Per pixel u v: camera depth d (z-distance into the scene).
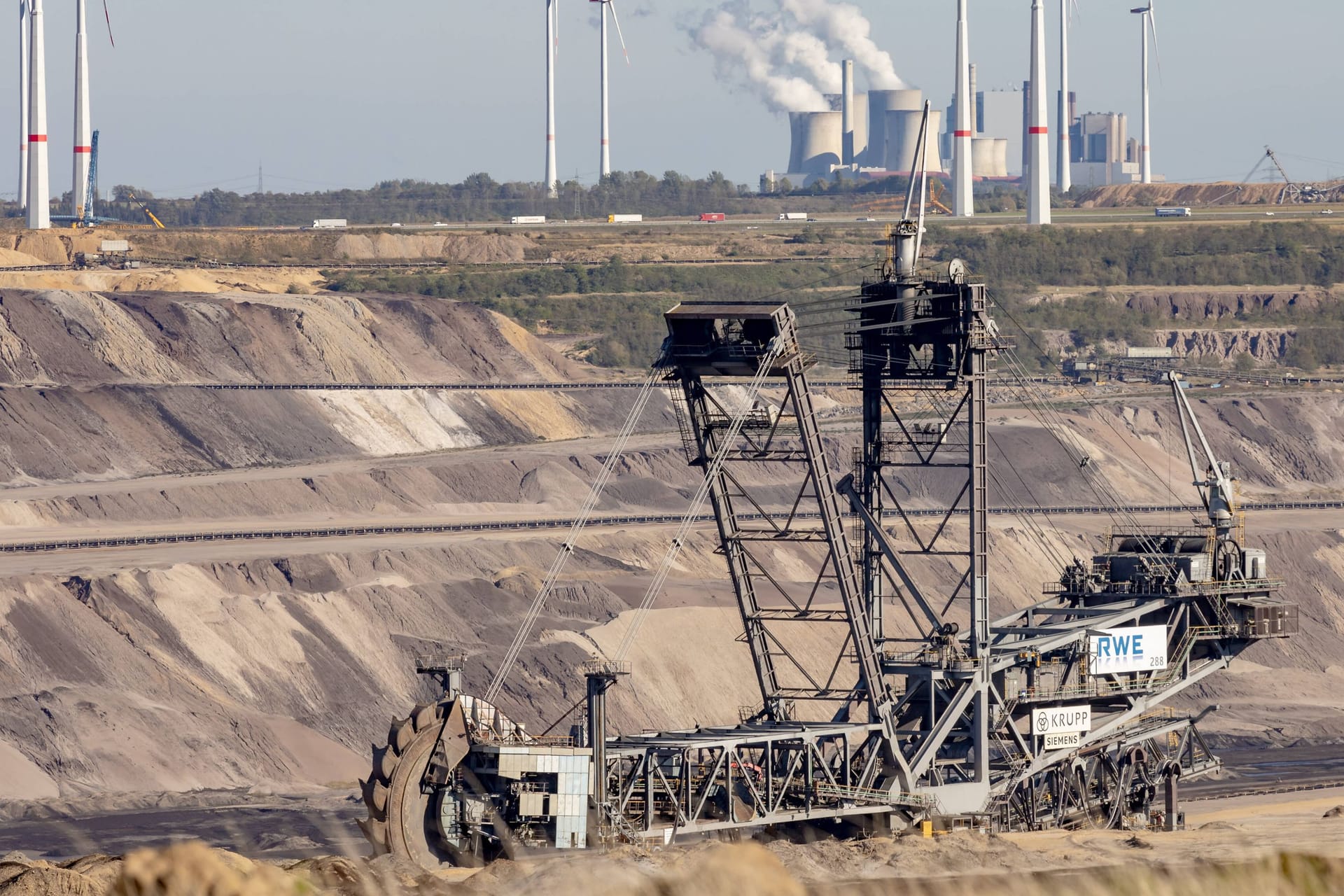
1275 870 135.75
